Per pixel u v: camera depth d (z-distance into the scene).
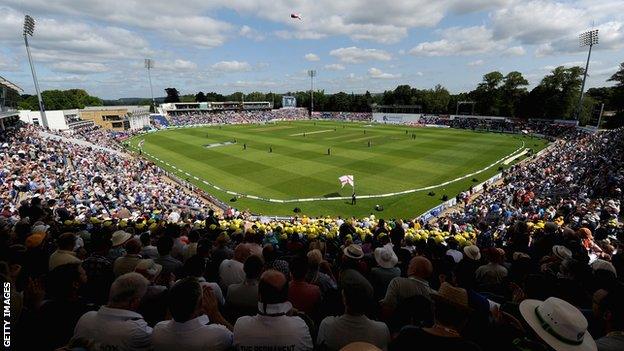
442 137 78.94
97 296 6.49
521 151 61.25
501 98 119.25
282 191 39.25
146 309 5.68
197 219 24.83
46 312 4.11
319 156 57.12
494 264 7.68
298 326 4.03
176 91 172.88
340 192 38.62
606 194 26.42
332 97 167.38
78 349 3.28
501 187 37.41
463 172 46.69
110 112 100.56
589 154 44.66
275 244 13.13
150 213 24.77
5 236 9.11
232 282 7.04
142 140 78.69
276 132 91.31
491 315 5.12
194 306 3.81
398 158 55.34
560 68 100.75
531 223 18.16
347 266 7.60
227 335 4.02
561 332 3.89
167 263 7.41
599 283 6.39
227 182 43.16
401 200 36.06
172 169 50.47
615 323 4.21
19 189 26.34
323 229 17.58
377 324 4.17
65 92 151.50
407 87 149.75
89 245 9.48
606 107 98.75
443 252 9.81
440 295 3.62
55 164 38.06
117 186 34.59
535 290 5.80
